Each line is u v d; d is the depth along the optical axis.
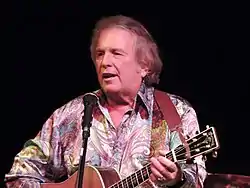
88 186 4.93
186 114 5.15
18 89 7.79
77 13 7.59
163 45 7.12
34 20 7.70
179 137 5.02
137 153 5.05
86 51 7.62
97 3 7.51
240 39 6.89
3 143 7.82
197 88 7.00
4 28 7.75
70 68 7.68
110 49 5.09
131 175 4.71
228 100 6.89
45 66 7.73
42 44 7.72
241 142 6.80
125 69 5.09
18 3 7.69
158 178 4.51
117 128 5.20
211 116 6.92
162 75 7.09
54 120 5.40
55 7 7.64
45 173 5.38
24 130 7.80
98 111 5.28
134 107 5.23
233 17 6.91
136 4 7.29
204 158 4.44
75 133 5.29
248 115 6.81
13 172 5.33
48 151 5.33
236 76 6.88
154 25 7.16
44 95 7.75
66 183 5.10
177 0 7.12
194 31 7.05
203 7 7.02
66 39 7.67
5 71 7.80
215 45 6.97
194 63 7.03
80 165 4.63
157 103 5.24
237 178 5.31
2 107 7.82
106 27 5.21
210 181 5.35
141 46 5.16
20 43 7.75
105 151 5.14
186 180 4.62
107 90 5.12
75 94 7.68
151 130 5.13
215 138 4.27
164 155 4.50
